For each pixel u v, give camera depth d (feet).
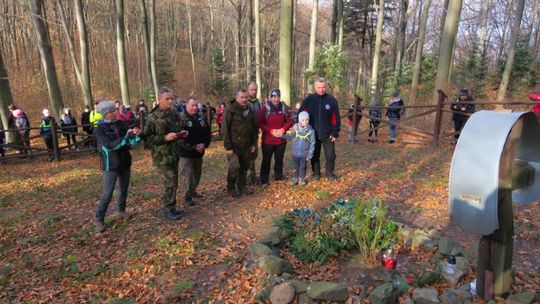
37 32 46.11
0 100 41.73
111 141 15.10
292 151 20.79
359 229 12.28
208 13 133.49
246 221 16.37
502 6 105.60
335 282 10.36
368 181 21.75
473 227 7.91
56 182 26.18
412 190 19.71
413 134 36.09
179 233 15.10
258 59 68.44
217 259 12.85
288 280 10.66
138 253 13.48
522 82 62.75
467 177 7.80
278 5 112.27
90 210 18.94
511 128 7.53
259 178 22.49
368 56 113.80
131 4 106.73
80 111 95.40
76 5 54.08
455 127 32.22
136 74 126.62
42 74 107.34
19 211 19.67
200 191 21.27
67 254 13.78
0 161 35.60
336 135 21.16
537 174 9.21
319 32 135.23
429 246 12.15
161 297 10.64
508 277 9.03
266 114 20.63
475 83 64.69
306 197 19.13
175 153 16.30
